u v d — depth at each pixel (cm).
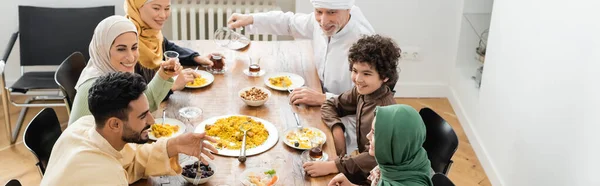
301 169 238
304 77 324
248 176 227
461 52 457
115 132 203
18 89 384
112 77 200
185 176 225
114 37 260
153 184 224
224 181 227
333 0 306
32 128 251
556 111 288
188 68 327
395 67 260
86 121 216
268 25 371
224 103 289
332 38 326
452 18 458
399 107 206
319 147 251
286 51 359
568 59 278
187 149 226
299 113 284
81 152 198
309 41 376
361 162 240
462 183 375
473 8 438
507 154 349
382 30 461
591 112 257
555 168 287
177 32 449
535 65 312
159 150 223
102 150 203
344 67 325
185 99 290
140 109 201
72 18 420
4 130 413
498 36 369
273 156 245
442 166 261
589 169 256
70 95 306
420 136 206
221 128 261
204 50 353
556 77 288
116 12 446
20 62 420
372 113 262
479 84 431
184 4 449
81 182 194
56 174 196
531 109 315
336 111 288
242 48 359
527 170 319
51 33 420
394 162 206
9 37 445
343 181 225
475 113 414
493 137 374
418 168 209
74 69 317
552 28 295
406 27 461
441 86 486
